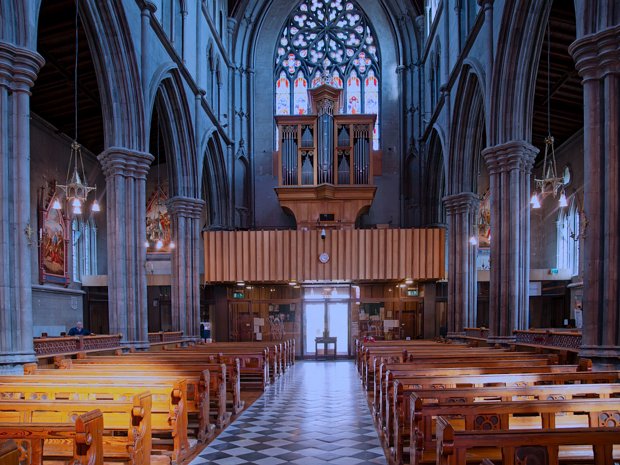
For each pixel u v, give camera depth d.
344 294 24.64
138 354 12.13
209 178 24.86
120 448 5.93
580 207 22.19
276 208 27.67
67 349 11.26
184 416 7.32
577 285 21.97
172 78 18.11
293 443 8.21
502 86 14.32
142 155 14.80
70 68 18.17
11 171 9.67
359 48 28.83
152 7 15.69
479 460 5.21
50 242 21.12
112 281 14.34
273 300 24.47
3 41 9.51
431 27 23.33
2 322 9.29
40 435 4.05
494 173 14.68
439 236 21.17
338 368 19.84
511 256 14.19
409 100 27.17
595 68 9.09
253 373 14.05
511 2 13.53
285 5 28.88
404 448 6.88
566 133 22.89
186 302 20.17
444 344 16.20
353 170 24.55
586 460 5.21
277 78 28.88
